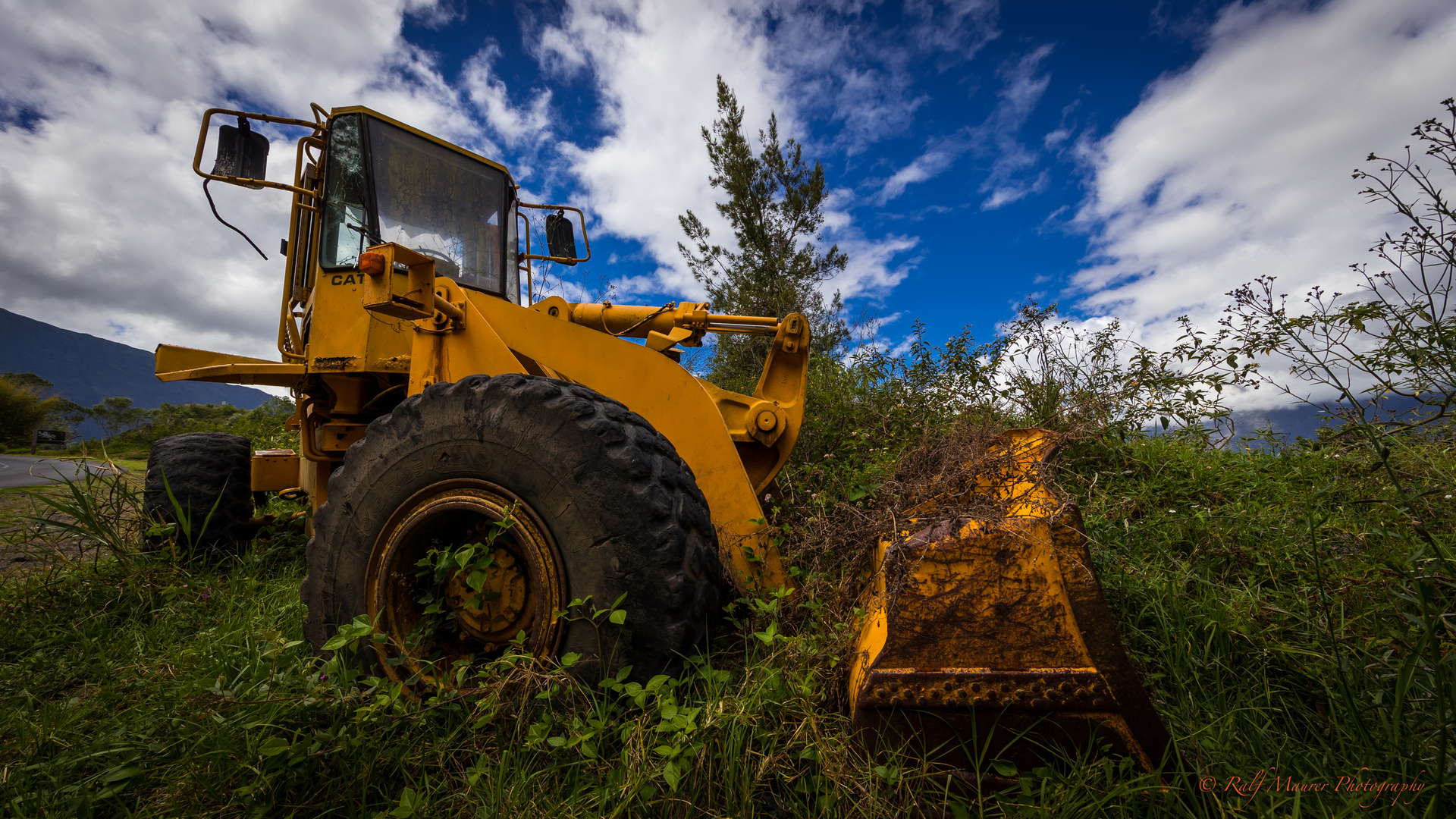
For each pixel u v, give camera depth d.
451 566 1.70
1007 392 3.37
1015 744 1.27
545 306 3.48
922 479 1.81
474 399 1.73
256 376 3.20
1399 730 1.22
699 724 1.37
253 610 2.49
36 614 2.53
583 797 1.26
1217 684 1.59
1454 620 1.38
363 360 3.06
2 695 1.92
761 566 1.94
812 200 11.49
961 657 1.33
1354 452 2.12
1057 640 1.31
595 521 1.55
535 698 1.50
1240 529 2.32
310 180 3.69
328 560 1.84
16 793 1.37
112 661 2.16
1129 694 1.25
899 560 1.45
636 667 1.50
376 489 1.80
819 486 2.98
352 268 3.24
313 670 1.73
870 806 1.22
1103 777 1.23
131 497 3.55
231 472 3.64
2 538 3.17
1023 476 1.62
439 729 1.52
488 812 1.23
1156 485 2.78
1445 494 1.82
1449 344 1.75
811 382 4.84
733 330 3.11
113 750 1.40
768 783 1.32
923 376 3.89
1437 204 1.80
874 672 1.35
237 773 1.36
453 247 3.79
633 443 1.61
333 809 1.30
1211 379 2.57
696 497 1.65
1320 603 1.80
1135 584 2.02
